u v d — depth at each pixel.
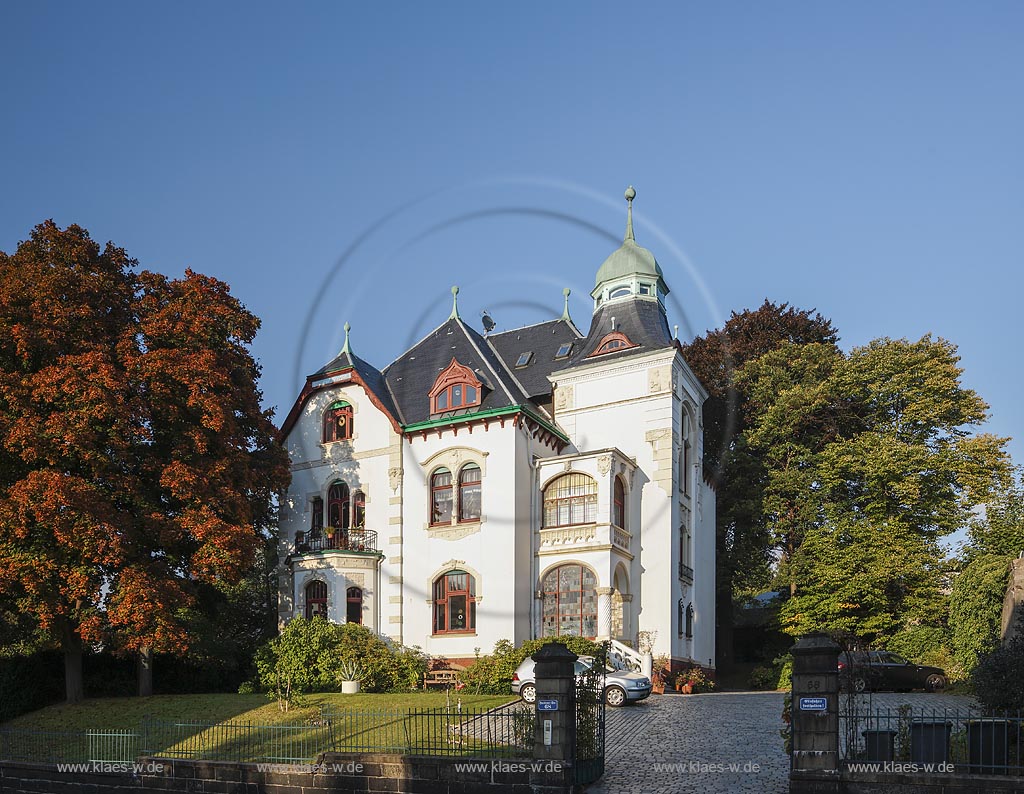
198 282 26.17
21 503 21.17
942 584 30.91
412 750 14.47
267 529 32.03
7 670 23.80
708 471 33.31
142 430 23.62
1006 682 13.62
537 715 12.88
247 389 26.95
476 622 26.97
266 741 16.66
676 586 27.64
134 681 25.77
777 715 18.94
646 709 20.31
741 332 39.84
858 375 34.00
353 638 25.97
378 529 29.22
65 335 23.61
